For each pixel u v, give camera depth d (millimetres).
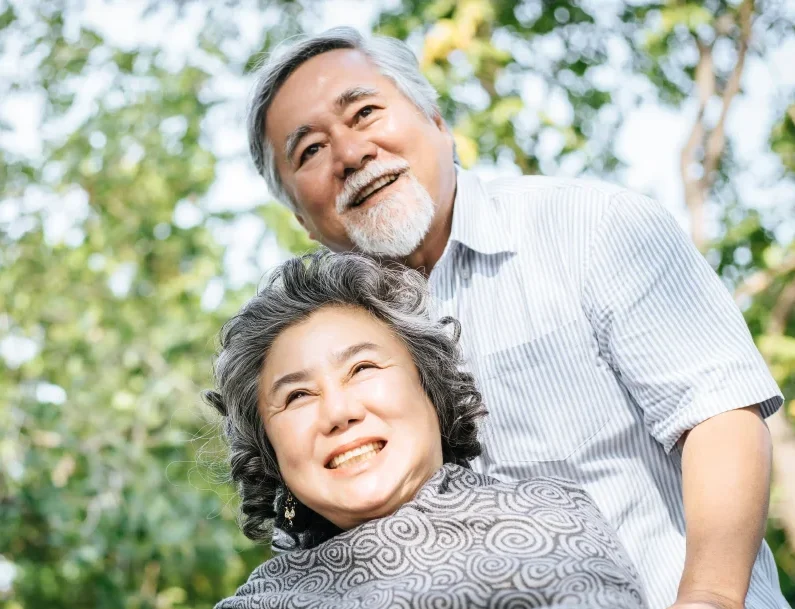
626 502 2170
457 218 2375
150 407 6121
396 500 1927
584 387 2227
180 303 6871
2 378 6703
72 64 7141
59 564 6242
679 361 2102
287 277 2082
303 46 2545
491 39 6281
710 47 6473
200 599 7000
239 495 2223
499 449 2277
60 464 6094
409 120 2473
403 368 2012
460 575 1787
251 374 2062
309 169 2525
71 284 7168
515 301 2295
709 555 1916
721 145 6383
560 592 1726
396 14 6234
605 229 2211
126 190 7270
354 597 1840
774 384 2080
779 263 6383
